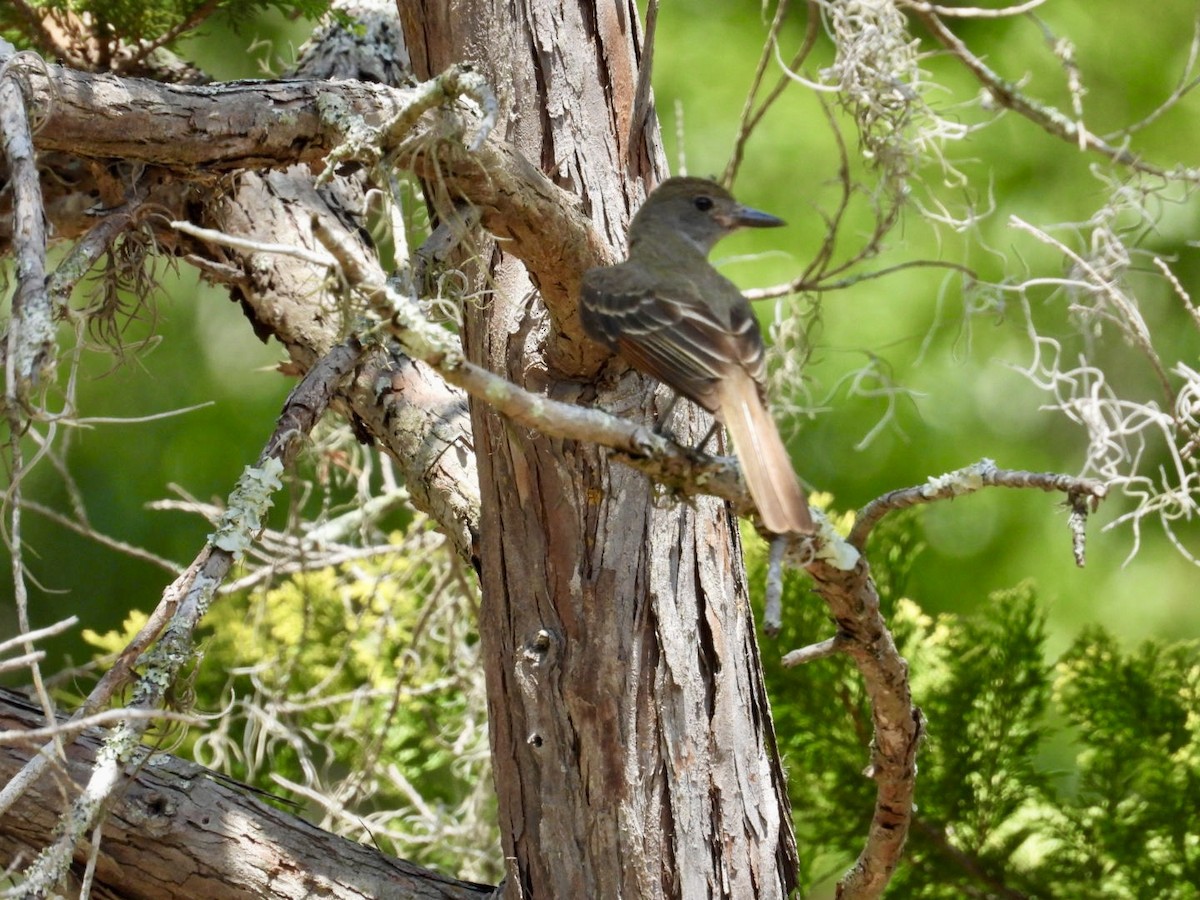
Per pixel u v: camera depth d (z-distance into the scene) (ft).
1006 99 34.47
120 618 58.23
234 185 31.76
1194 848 32.60
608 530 25.94
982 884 33.12
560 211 24.44
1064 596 54.75
